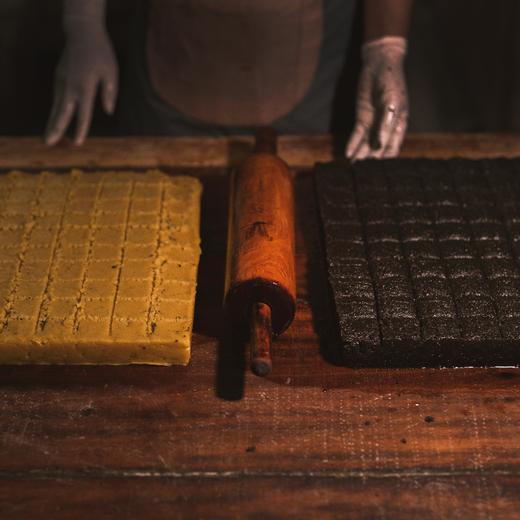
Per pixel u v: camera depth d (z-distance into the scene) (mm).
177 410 1405
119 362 1450
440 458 1357
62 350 1433
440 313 1442
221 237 1627
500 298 1466
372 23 1879
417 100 2945
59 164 1744
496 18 3043
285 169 1600
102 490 1327
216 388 1429
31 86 2816
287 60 1976
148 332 1427
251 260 1428
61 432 1383
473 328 1425
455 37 3125
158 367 1452
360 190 1615
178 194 1620
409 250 1523
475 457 1358
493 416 1398
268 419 1396
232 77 1988
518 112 2945
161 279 1491
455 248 1529
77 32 1943
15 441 1374
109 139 1790
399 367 1450
